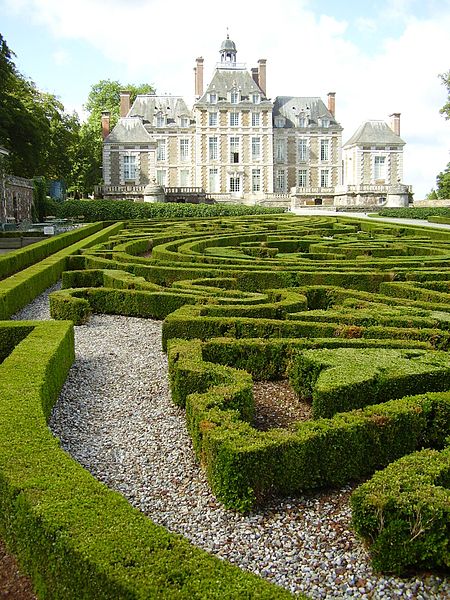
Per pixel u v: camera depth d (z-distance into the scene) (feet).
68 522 13.91
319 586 15.16
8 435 18.61
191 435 22.68
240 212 191.52
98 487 15.55
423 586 15.17
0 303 41.06
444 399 21.44
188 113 266.98
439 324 32.73
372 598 14.75
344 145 291.17
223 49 262.88
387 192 232.94
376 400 23.73
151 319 43.57
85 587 12.81
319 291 42.60
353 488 20.01
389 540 15.33
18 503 15.14
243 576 12.48
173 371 27.22
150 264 55.98
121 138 250.16
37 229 134.92
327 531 17.56
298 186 268.21
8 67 144.97
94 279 53.67
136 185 248.11
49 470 16.39
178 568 12.59
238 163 262.47
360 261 56.03
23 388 22.95
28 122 157.79
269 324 33.12
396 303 38.68
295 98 281.13
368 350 27.78
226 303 38.93
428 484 16.21
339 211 209.97
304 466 19.30
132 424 25.30
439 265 55.83
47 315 45.60
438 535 15.26
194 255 58.80
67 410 26.73
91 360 33.94
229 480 18.49
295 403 27.37
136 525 13.91
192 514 18.54
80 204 176.24
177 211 184.03
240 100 260.42
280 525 17.92
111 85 286.66
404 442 20.84
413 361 25.77
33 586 15.15
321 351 27.55
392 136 270.05
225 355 29.89
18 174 179.42
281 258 59.62
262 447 18.54
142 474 21.12
